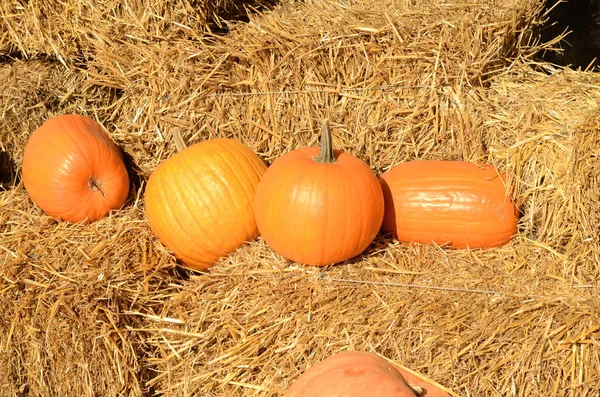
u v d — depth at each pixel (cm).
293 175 222
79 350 219
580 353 203
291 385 203
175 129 245
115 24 252
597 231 220
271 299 219
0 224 243
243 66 248
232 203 231
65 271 227
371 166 247
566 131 228
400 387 193
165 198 232
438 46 240
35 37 254
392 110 245
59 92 257
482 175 233
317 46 244
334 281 221
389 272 224
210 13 255
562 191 225
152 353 224
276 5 263
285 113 248
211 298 225
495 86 244
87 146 241
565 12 316
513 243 231
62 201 240
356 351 204
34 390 221
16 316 220
